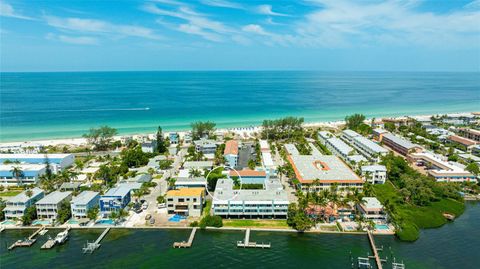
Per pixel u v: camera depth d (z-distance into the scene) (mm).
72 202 146625
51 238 132000
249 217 147625
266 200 147250
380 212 142500
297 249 125375
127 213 144875
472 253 123375
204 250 125062
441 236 136000
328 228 138750
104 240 131750
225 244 129000
